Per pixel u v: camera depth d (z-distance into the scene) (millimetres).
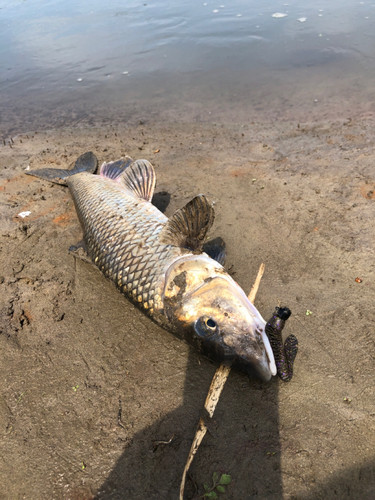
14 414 424
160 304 440
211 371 442
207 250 534
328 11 1752
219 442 378
